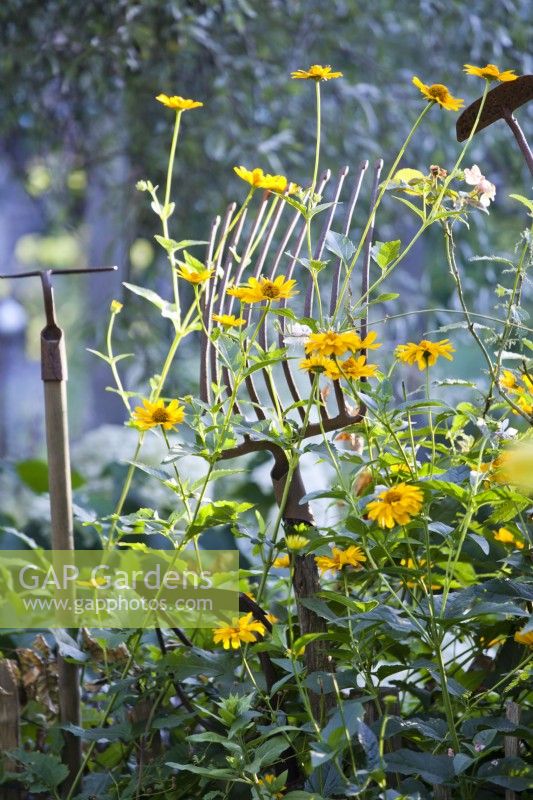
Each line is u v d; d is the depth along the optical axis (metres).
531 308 6.59
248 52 6.59
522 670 2.99
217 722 3.03
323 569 3.00
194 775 3.00
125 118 6.66
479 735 2.79
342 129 6.61
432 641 2.83
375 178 3.07
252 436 2.97
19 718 3.09
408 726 2.87
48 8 6.36
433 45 7.03
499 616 3.09
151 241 6.78
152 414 2.96
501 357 2.93
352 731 2.69
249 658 3.03
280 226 6.23
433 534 3.10
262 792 2.79
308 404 2.92
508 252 7.04
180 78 6.51
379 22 6.91
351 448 3.18
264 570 3.09
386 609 2.83
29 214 14.85
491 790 2.90
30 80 6.54
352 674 2.90
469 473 2.88
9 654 3.29
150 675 3.05
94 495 4.57
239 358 2.96
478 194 2.96
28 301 17.84
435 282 7.35
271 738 2.97
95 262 8.40
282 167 6.56
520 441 2.90
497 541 3.09
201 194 6.48
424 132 6.84
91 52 6.20
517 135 3.04
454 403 4.93
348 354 3.17
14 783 3.06
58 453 3.10
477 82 6.86
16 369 17.73
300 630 3.02
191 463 4.86
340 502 3.29
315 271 2.95
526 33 6.77
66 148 7.27
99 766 3.17
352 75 6.92
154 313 6.67
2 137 7.29
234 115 6.39
